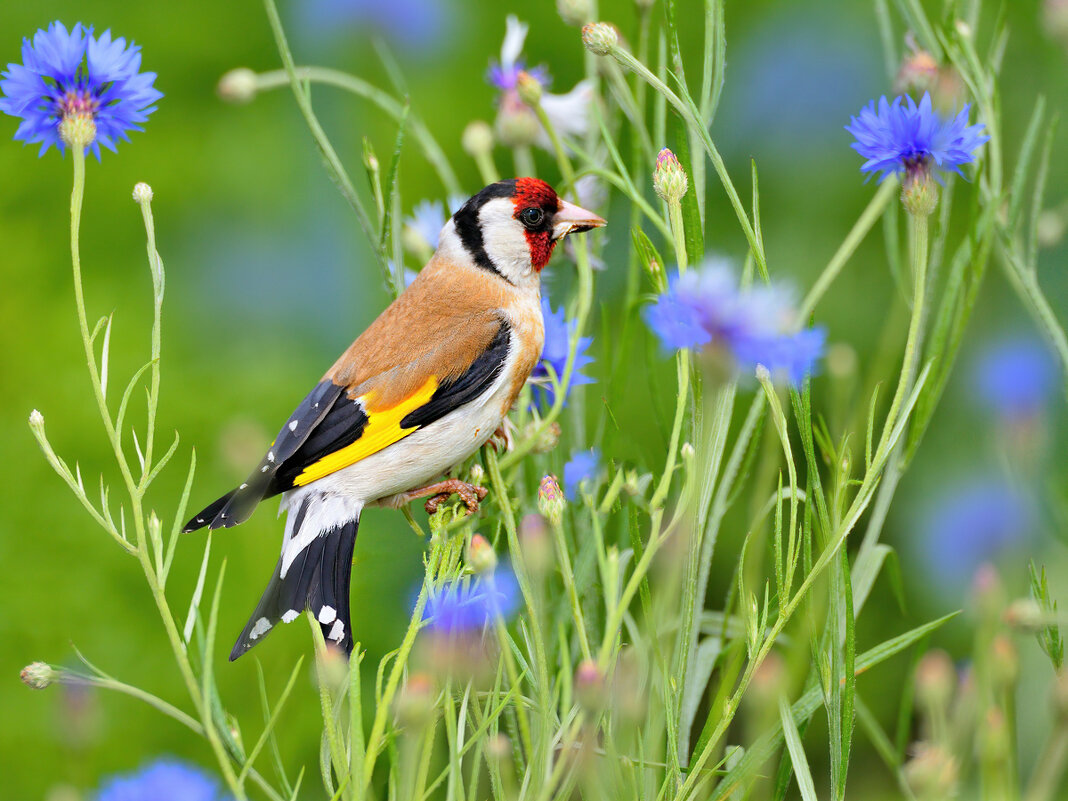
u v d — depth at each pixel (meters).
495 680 4.13
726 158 10.19
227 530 9.40
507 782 4.27
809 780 4.01
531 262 6.01
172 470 10.11
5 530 9.78
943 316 5.02
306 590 5.47
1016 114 8.73
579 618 3.82
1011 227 5.26
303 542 5.59
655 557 4.78
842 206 10.09
